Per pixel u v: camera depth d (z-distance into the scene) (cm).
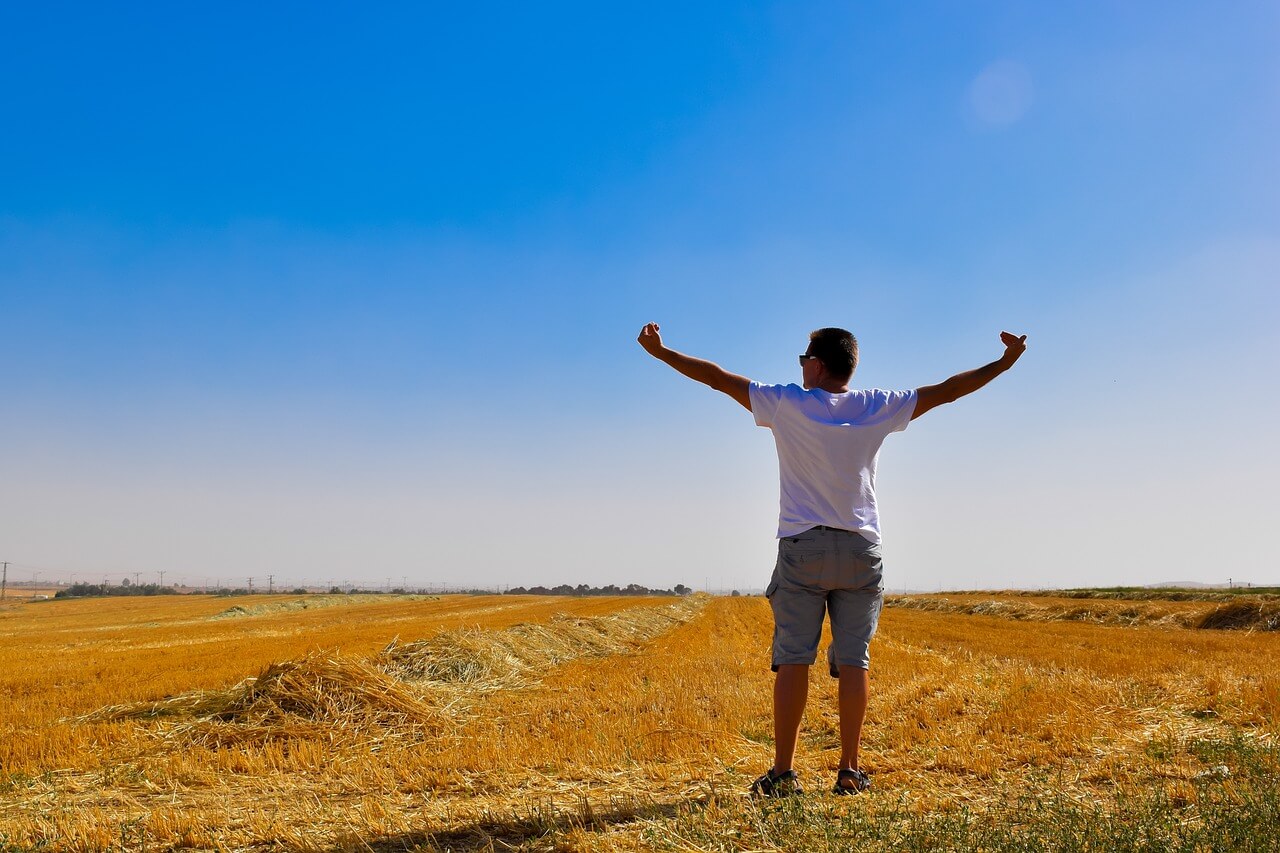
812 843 327
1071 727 591
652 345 434
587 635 2156
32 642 2552
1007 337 426
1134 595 4091
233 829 407
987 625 2725
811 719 725
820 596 412
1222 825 321
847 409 411
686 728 671
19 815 464
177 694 1077
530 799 445
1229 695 740
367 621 3816
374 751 670
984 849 311
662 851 328
